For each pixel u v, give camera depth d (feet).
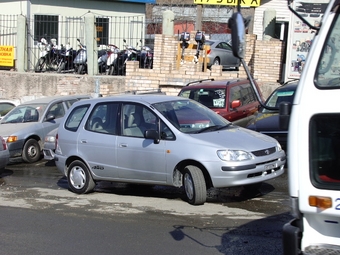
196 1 62.69
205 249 21.22
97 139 31.09
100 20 75.56
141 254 20.98
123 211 27.50
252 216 25.54
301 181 13.35
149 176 29.17
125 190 33.17
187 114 29.73
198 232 23.40
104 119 31.40
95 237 23.30
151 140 28.86
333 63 13.12
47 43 67.36
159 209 27.53
